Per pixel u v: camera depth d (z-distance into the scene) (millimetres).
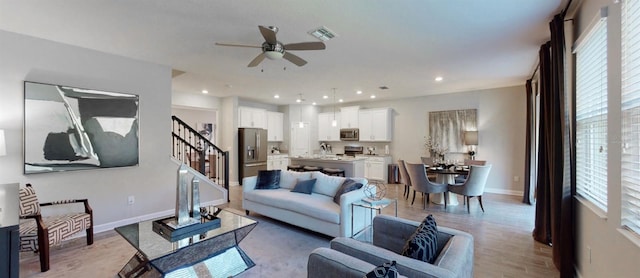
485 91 6332
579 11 2400
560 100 2568
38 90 3152
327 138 8992
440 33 2990
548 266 2734
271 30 2459
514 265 2760
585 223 2305
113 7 2420
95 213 3625
